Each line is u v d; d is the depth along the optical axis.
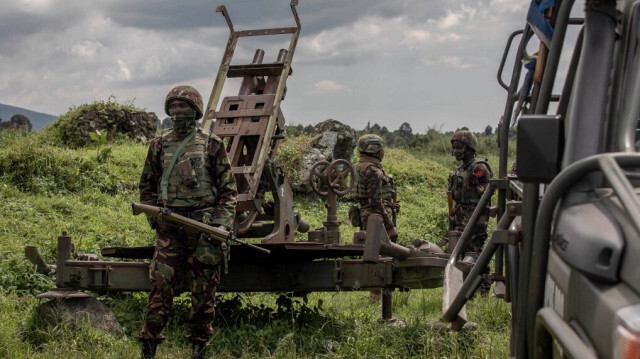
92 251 9.52
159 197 6.52
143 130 20.94
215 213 6.43
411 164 20.62
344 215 15.84
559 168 3.37
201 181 6.42
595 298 2.72
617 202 2.93
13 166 13.39
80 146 19.41
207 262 6.35
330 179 8.82
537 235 3.17
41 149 13.92
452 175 10.39
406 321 7.31
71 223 11.10
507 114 5.35
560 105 3.85
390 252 7.25
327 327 7.36
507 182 5.44
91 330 6.60
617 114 3.36
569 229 2.98
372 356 6.31
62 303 6.88
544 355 3.20
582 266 2.77
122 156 16.12
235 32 8.77
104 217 11.95
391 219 9.68
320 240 8.79
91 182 13.89
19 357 5.96
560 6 3.82
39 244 9.59
